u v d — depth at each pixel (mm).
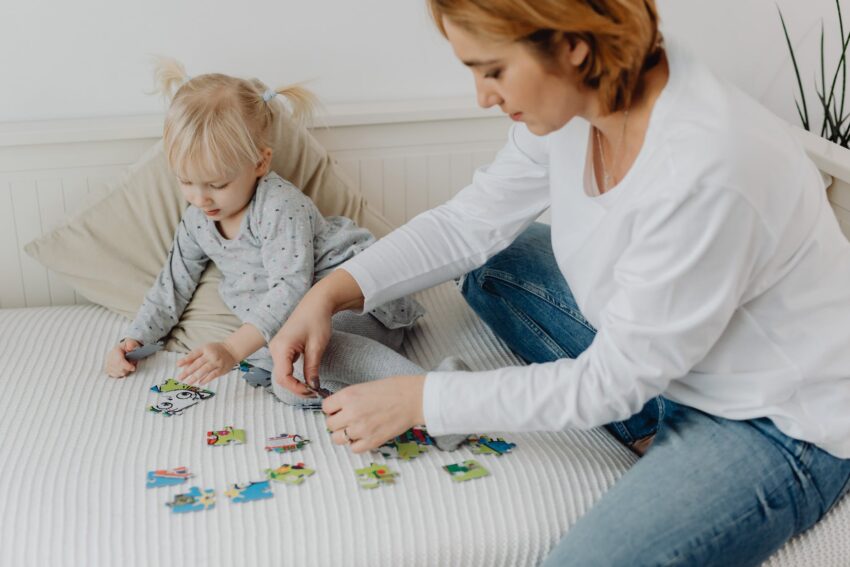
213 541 1253
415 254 1576
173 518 1284
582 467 1425
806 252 1198
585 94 1180
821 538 1337
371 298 1560
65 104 1971
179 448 1441
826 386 1249
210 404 1580
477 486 1367
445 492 1353
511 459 1432
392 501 1330
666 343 1190
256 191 1796
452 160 2160
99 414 1536
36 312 1907
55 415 1526
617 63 1115
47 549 1236
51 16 1892
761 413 1264
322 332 1510
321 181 1962
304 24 2020
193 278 1854
